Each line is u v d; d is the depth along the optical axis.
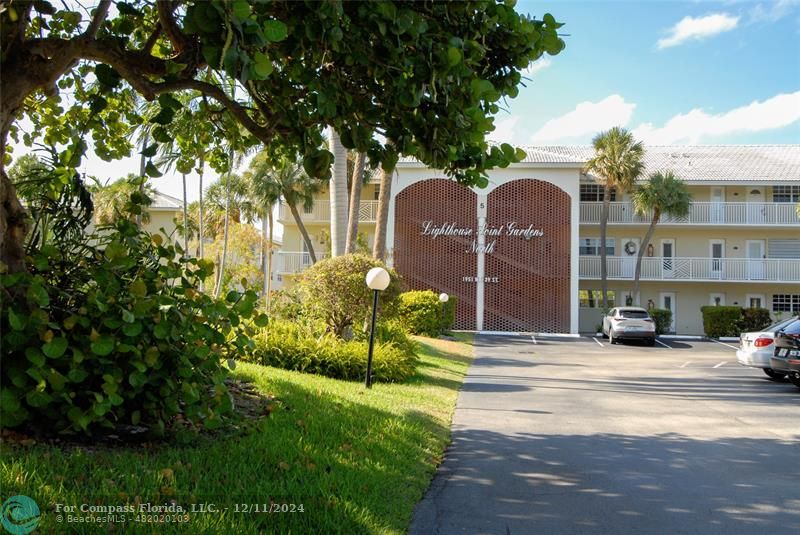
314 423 6.61
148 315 5.02
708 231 36.66
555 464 6.81
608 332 29.62
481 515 5.02
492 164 4.95
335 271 13.91
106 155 7.42
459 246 33.97
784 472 6.68
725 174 36.12
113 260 5.11
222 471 4.79
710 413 10.66
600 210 36.78
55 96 7.13
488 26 4.87
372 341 11.30
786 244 36.06
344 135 5.10
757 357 15.46
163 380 5.17
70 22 6.14
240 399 7.23
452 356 20.22
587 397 12.38
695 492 5.88
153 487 4.20
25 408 4.74
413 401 10.23
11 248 4.97
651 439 8.33
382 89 5.06
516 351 24.19
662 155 40.66
